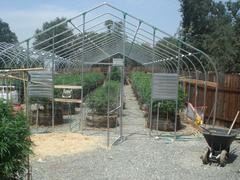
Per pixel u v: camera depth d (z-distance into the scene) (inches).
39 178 312.7
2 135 207.9
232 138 366.9
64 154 397.4
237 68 1114.7
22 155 219.0
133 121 651.5
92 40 657.0
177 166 365.1
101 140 470.6
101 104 573.9
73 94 697.0
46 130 536.4
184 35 1466.5
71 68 1103.0
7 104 231.0
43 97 524.7
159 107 554.6
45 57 751.7
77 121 623.5
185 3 1494.8
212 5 1589.6
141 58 1029.2
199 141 485.4
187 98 744.3
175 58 709.3
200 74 700.0
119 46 844.0
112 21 586.6
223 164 364.2
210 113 627.5
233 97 585.0
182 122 633.6
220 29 1296.8
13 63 788.0
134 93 1203.2
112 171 342.0
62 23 509.4
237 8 1556.3
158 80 504.7
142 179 320.5
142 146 448.8
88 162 370.3
